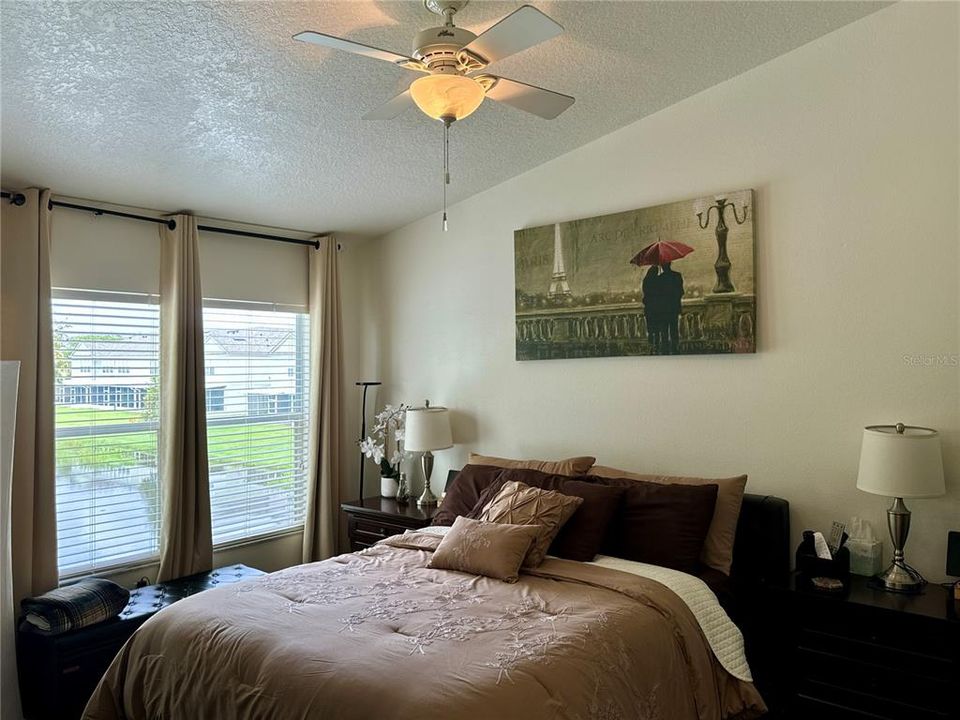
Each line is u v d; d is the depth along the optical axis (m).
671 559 2.92
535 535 2.85
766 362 3.27
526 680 1.86
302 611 2.37
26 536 3.25
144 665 2.39
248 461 4.51
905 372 2.91
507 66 3.00
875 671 2.55
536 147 3.83
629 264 3.68
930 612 2.46
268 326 4.63
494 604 2.42
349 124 3.27
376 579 2.75
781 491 3.22
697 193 3.48
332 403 4.73
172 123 3.03
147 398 3.96
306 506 4.70
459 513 3.54
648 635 2.30
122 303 3.86
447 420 4.33
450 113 2.30
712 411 3.43
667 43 2.94
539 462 3.64
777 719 2.82
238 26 2.43
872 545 2.89
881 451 2.69
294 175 3.77
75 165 3.29
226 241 4.39
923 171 2.87
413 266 4.79
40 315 3.37
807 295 3.15
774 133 3.24
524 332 4.09
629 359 3.72
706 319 3.41
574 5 2.57
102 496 3.77
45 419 3.37
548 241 3.99
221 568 4.02
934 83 2.84
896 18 2.93
